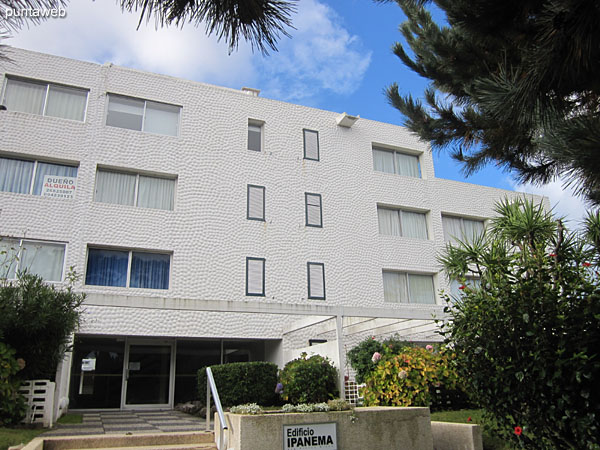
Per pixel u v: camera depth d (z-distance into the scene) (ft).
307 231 58.70
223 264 53.47
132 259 50.75
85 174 50.52
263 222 56.75
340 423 22.68
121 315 48.11
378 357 37.29
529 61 14.93
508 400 17.53
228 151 57.67
